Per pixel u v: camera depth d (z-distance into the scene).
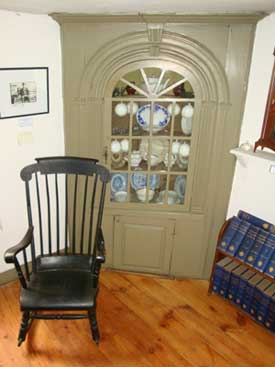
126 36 1.96
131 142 2.24
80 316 1.88
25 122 2.14
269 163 2.00
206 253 2.46
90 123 2.20
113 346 1.93
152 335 2.02
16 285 2.40
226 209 2.32
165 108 2.15
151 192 2.39
